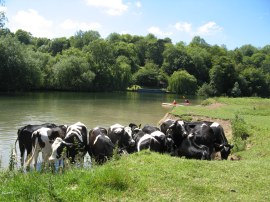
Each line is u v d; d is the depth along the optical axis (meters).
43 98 54.28
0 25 49.44
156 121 33.00
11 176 9.44
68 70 77.62
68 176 8.97
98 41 93.56
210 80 110.25
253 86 110.19
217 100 47.28
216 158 17.03
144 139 14.98
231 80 105.44
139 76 112.06
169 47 132.88
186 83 100.94
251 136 19.44
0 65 63.50
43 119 31.14
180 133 15.53
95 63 89.81
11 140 21.36
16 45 65.69
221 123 24.98
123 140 15.62
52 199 7.68
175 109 31.11
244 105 38.56
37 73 68.44
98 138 14.39
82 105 46.12
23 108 38.88
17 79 65.31
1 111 35.53
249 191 8.84
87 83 80.31
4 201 7.52
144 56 145.25
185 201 8.01
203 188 8.74
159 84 113.06
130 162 10.58
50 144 14.70
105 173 8.80
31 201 7.58
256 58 140.12
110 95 73.06
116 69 93.56
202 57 124.19
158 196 8.19
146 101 60.62
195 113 28.33
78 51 97.25
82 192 8.07
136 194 8.20
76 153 14.05
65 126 16.50
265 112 30.27
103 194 8.13
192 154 14.20
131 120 33.03
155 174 9.45
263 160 12.77
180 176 9.48
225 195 8.48
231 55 142.50
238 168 10.67
